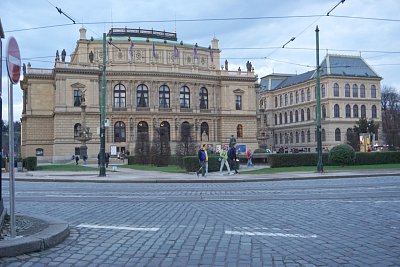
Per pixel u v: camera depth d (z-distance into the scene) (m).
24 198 16.95
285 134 133.38
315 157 42.72
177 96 98.88
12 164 8.36
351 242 8.61
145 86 97.56
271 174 32.56
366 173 31.95
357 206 13.77
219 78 103.56
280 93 136.25
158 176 32.38
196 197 17.23
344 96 113.88
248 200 15.91
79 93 91.69
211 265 7.04
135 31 101.81
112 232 9.74
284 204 14.55
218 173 34.75
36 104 96.38
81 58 95.62
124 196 17.83
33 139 95.44
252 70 106.62
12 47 8.49
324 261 7.21
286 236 9.23
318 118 33.94
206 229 10.08
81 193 19.33
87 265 7.07
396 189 19.62
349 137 100.44
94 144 91.44
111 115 94.00
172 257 7.55
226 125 103.62
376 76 116.88
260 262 7.20
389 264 6.99
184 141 64.06
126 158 76.50
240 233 9.56
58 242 8.58
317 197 16.59
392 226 10.30
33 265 7.00
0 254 7.42
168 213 12.66
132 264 7.14
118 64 95.38
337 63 115.38
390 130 98.81
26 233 8.62
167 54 100.06
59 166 50.06
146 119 96.56
